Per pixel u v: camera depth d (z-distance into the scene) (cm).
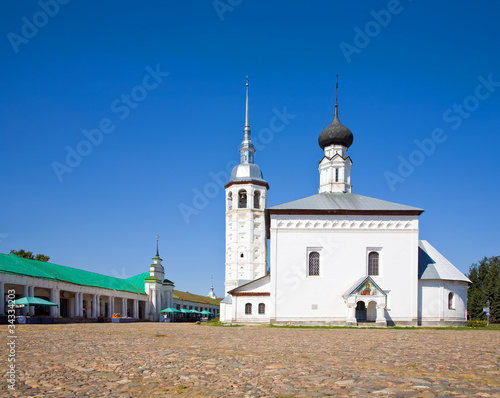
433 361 1444
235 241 8019
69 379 1111
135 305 9625
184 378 1123
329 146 6094
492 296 9206
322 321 4916
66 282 6700
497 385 1013
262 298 5572
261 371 1224
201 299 14262
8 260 5847
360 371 1220
